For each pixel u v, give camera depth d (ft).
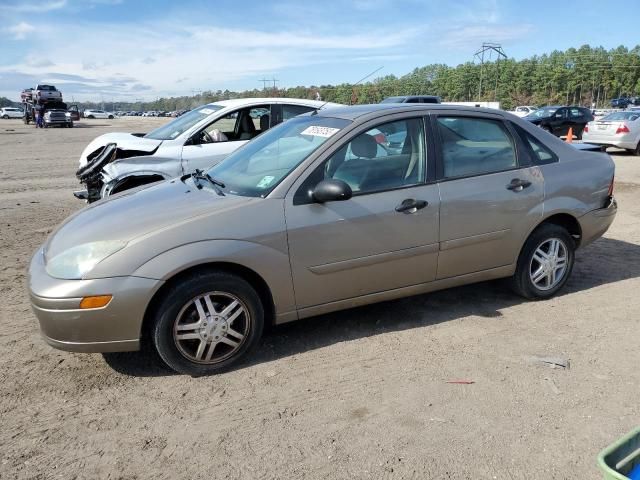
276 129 15.29
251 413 10.28
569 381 11.28
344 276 12.58
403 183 13.10
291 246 11.83
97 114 260.42
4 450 9.23
